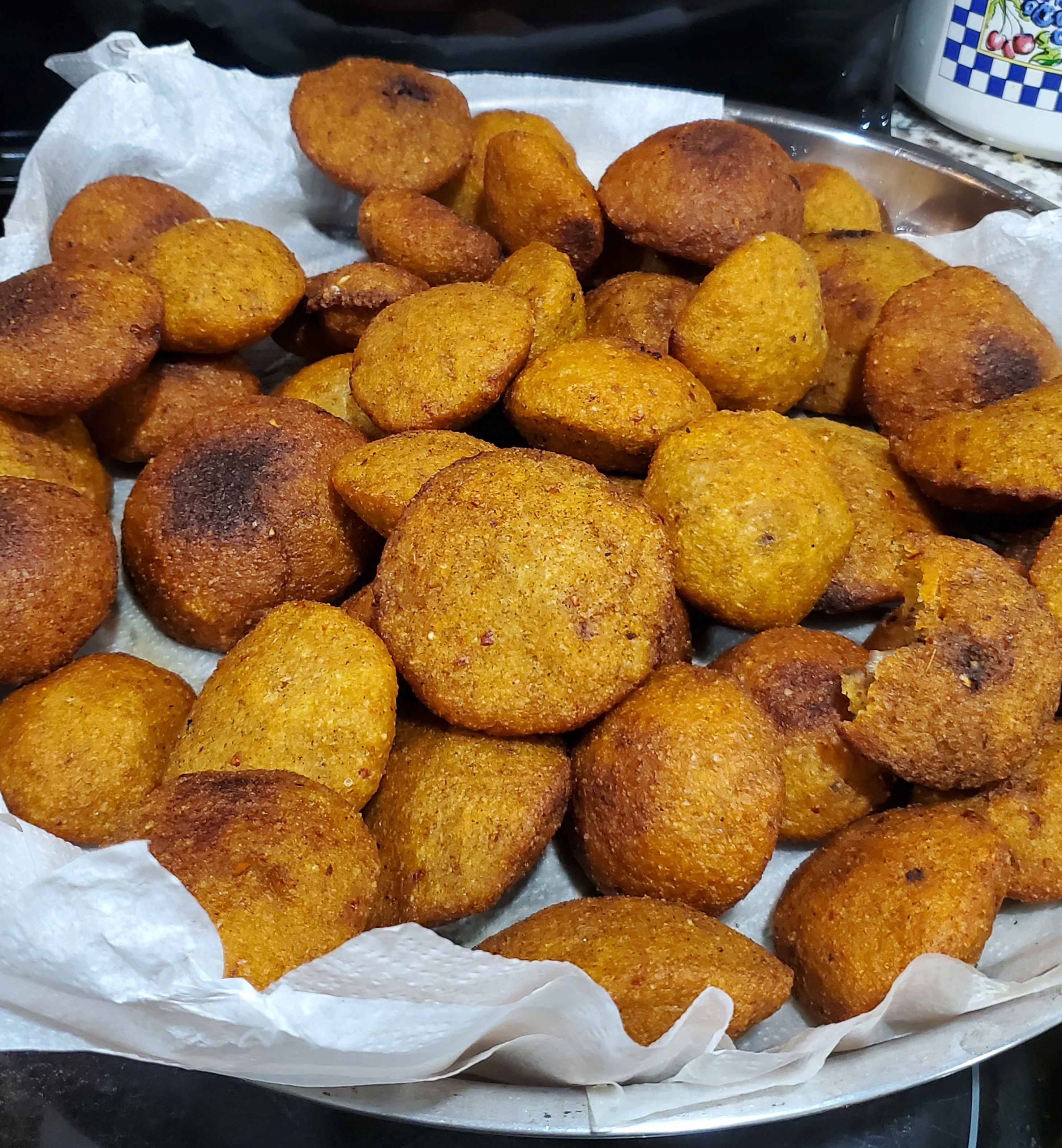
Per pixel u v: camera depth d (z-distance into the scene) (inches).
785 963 8.1
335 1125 7.6
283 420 10.3
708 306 10.4
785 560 8.8
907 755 8.2
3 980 6.2
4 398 9.8
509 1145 7.3
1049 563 9.0
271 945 6.4
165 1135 7.6
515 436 11.3
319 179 13.8
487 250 11.9
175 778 7.7
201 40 14.9
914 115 16.9
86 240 12.0
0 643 8.8
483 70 15.6
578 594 8.1
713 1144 7.3
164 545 9.7
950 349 10.6
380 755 8.0
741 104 14.3
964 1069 7.1
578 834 8.4
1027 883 8.1
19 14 14.1
